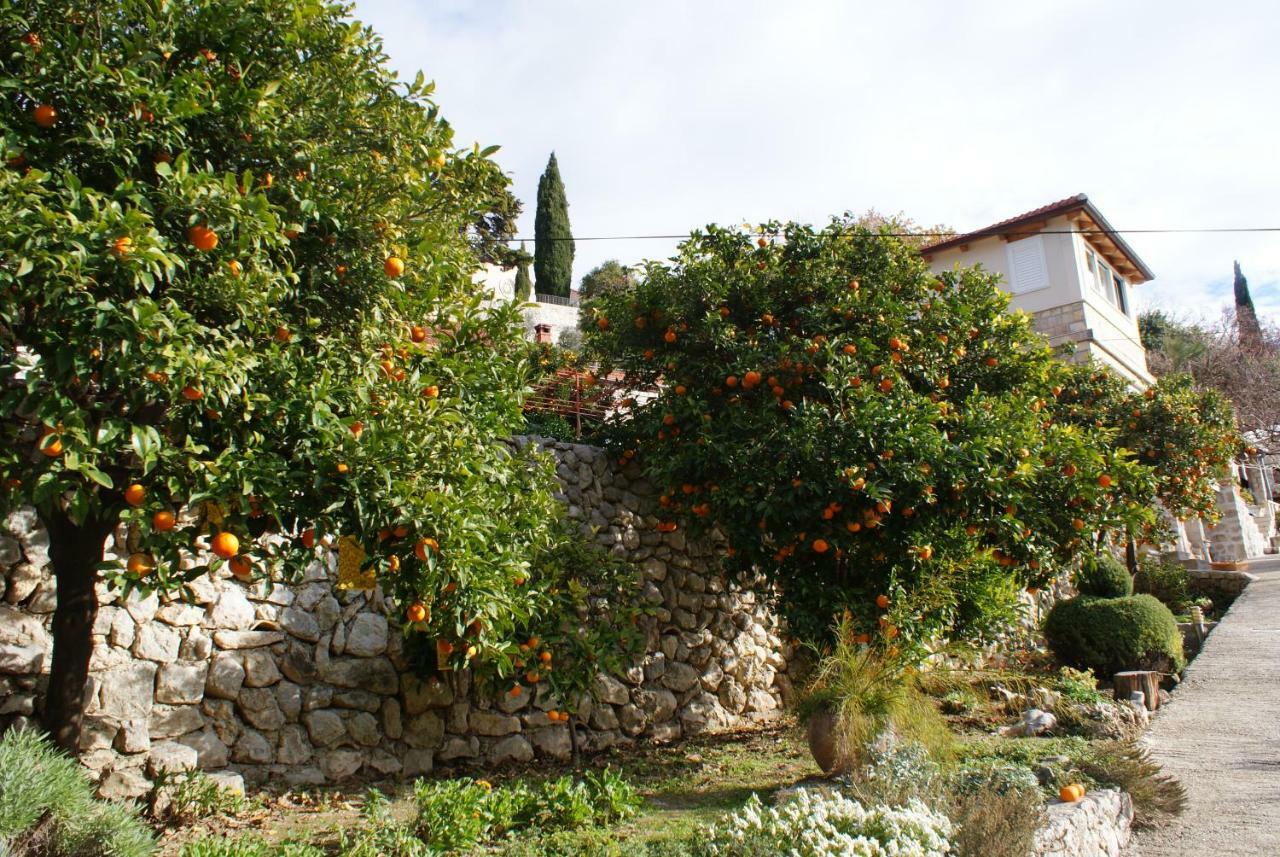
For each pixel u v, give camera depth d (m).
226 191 3.36
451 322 4.62
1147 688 8.90
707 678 8.43
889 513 6.84
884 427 6.66
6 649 4.62
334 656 5.98
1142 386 20.19
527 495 5.38
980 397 7.59
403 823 4.47
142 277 2.98
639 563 8.24
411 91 4.58
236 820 4.77
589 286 35.38
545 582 6.02
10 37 3.36
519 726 6.88
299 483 3.50
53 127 3.50
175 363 3.01
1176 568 17.09
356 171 4.07
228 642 5.48
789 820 4.00
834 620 6.67
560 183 35.19
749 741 7.77
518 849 4.20
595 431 8.76
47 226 2.89
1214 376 25.64
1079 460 7.76
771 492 6.78
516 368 4.76
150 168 3.72
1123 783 5.69
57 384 2.97
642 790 5.88
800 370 7.30
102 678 4.89
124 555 5.14
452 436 4.01
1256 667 10.38
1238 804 5.71
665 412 7.61
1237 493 25.47
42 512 3.92
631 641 6.74
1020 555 7.70
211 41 3.94
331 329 4.12
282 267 3.97
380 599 6.34
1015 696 8.02
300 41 4.11
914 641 6.39
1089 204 16.91
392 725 6.15
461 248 4.93
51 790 2.96
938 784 4.73
